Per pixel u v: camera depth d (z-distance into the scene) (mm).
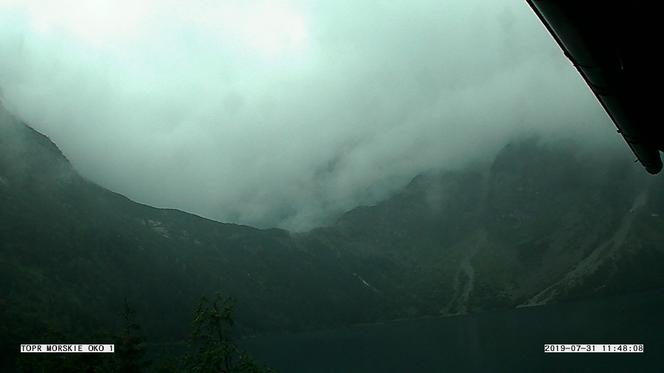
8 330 86938
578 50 13391
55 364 29781
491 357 137625
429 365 137125
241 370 31875
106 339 31844
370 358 162125
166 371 31891
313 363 155875
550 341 151000
